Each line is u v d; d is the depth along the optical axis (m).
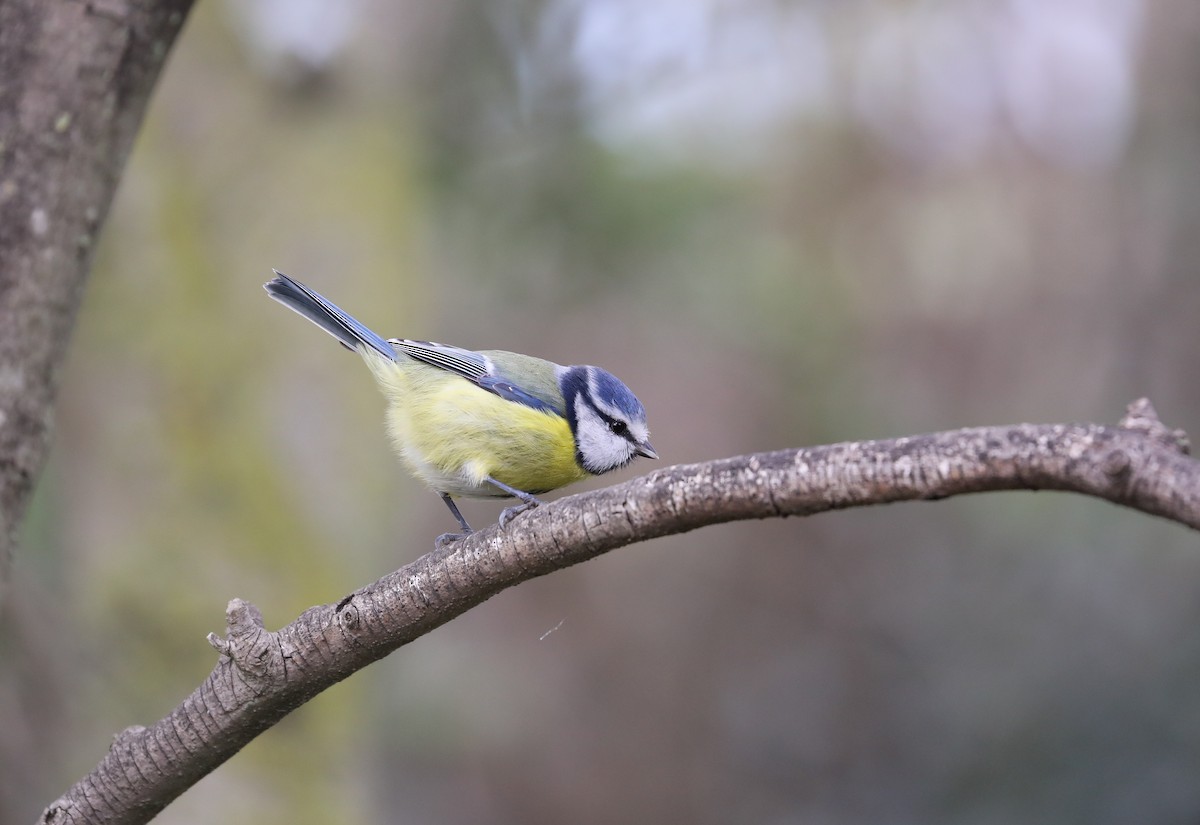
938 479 3.63
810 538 18.19
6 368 5.52
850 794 16.33
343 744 10.38
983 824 14.05
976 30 17.08
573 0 13.38
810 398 15.74
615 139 13.53
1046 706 14.22
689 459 17.12
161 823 9.55
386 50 11.73
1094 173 17.33
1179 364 15.62
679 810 17.06
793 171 16.12
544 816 16.75
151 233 10.59
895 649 16.89
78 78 5.65
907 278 16.89
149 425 10.35
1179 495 3.23
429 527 16.44
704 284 13.84
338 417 10.83
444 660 14.58
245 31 11.24
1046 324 16.95
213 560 10.25
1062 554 15.14
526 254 13.38
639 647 17.89
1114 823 13.08
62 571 10.27
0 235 5.52
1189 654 13.46
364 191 11.30
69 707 9.70
